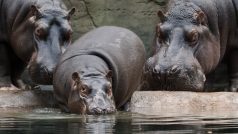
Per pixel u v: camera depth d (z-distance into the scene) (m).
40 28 35.78
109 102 28.00
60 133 21.17
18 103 33.12
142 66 33.47
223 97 33.19
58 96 30.72
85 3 49.84
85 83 28.20
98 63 29.78
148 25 50.00
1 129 22.69
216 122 24.61
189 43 38.72
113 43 31.88
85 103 27.78
